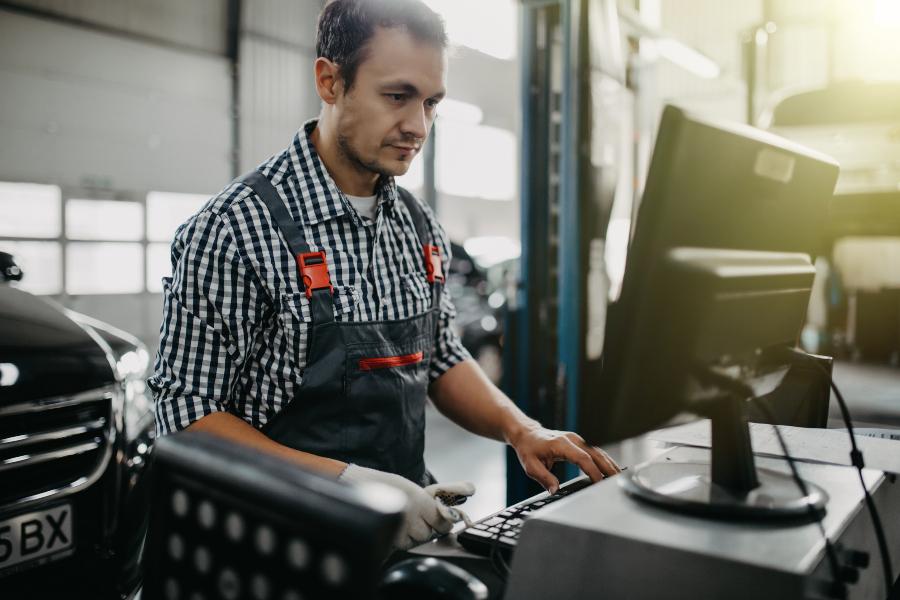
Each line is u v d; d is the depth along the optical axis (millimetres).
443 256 1314
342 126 1054
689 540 640
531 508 936
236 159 8234
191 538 500
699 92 8562
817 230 876
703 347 674
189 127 7809
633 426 666
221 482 480
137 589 1754
